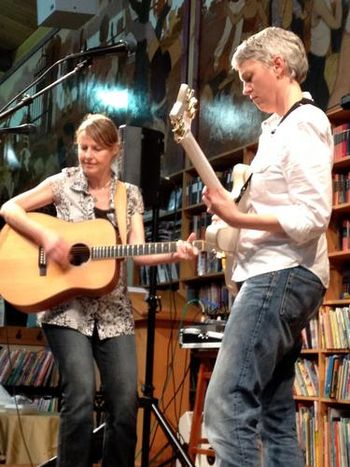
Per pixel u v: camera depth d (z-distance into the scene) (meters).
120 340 2.90
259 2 6.12
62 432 2.79
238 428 2.07
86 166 3.07
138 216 3.16
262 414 2.34
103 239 3.01
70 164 8.95
